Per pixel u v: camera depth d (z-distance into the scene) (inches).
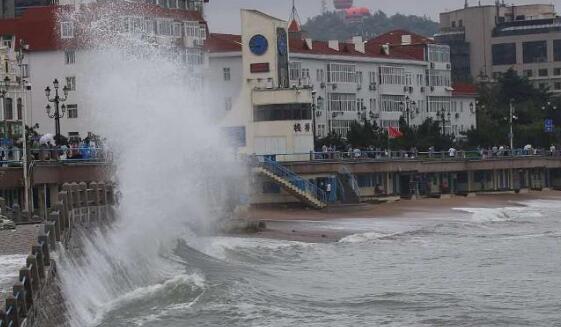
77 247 2797.7
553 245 4953.3
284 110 7652.6
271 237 5068.9
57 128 5713.6
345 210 6820.9
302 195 6678.2
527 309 3070.9
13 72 7485.2
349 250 4697.3
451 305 3115.2
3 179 4672.7
